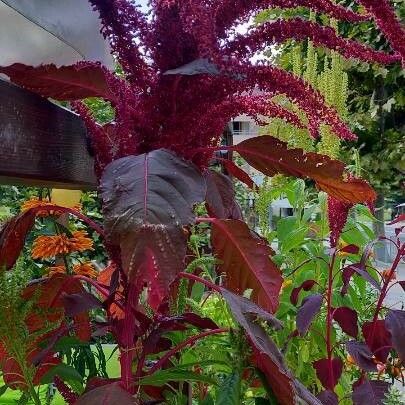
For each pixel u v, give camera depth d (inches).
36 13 43.1
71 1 47.9
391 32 33.0
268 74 35.2
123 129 36.5
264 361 36.0
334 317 56.8
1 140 32.0
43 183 43.8
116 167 30.0
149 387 46.7
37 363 38.4
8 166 33.1
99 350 52.6
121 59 37.8
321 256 67.2
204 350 47.8
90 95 39.0
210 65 33.7
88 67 36.4
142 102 36.9
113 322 39.1
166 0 32.6
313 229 69.4
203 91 35.9
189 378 37.8
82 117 40.7
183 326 42.0
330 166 43.6
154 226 27.2
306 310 52.7
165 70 36.2
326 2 35.4
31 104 36.7
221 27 35.0
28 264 67.7
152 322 40.1
